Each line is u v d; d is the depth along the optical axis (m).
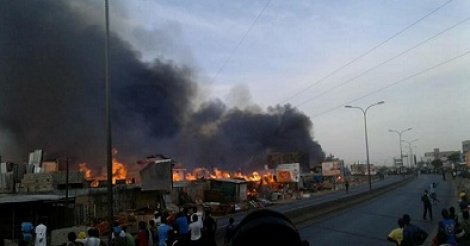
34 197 28.64
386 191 63.53
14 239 26.11
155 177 37.50
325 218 33.47
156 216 19.67
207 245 14.18
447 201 40.41
